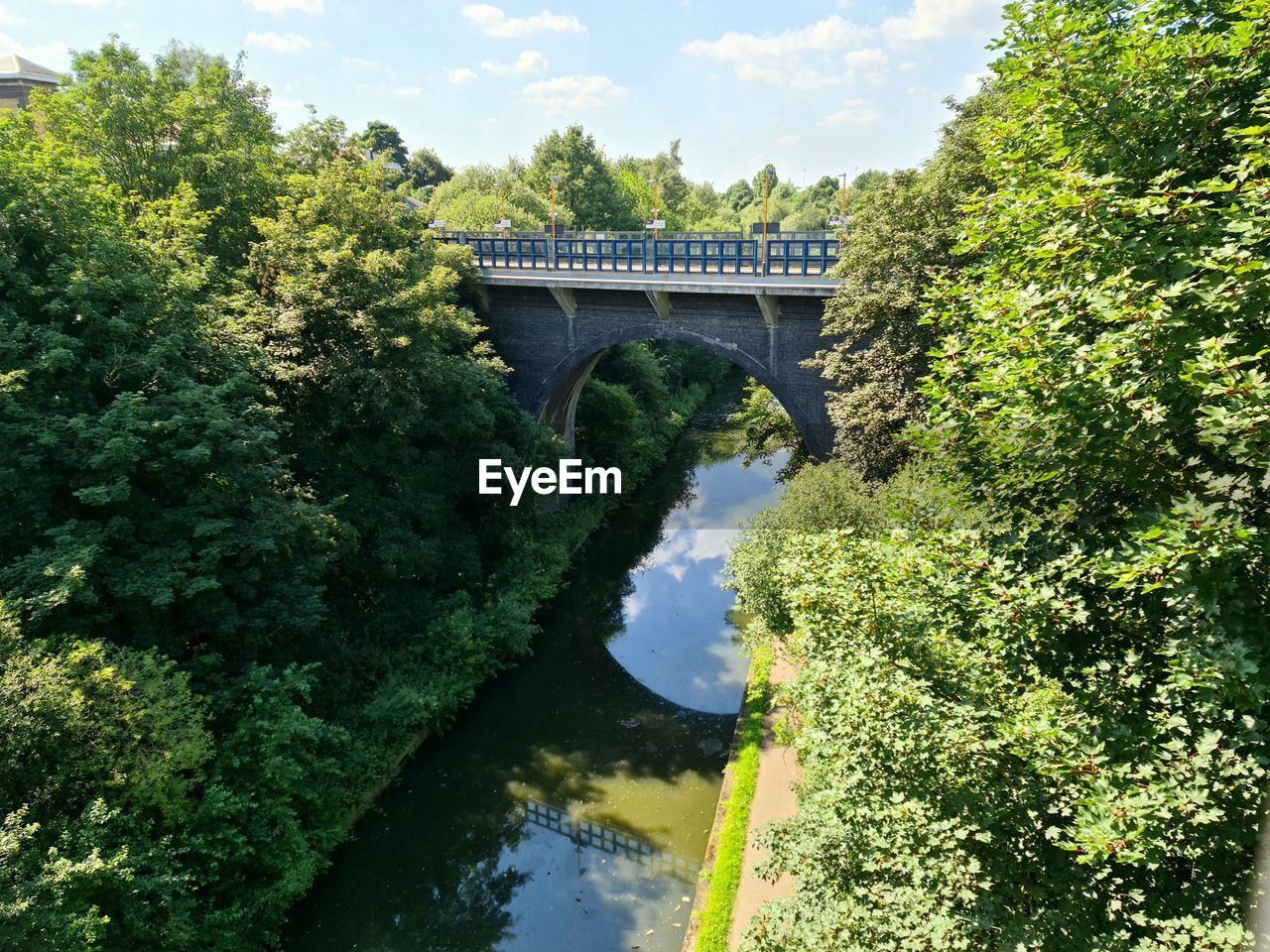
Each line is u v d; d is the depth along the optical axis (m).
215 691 15.87
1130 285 6.46
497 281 30.78
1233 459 6.36
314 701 19.78
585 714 23.64
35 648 12.33
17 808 11.51
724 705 24.14
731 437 52.62
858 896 8.96
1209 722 6.44
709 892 15.19
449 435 26.22
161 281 18.39
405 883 17.61
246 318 21.44
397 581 24.36
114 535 14.98
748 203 148.00
